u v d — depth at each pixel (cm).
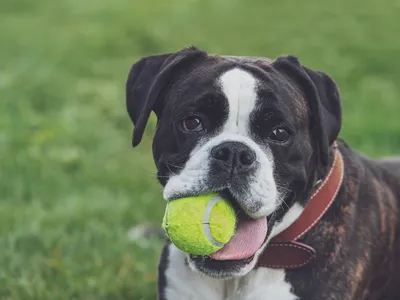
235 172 371
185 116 396
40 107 1006
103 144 854
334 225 416
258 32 1469
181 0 1761
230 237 375
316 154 414
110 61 1267
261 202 374
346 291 416
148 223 659
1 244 602
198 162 377
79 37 1406
